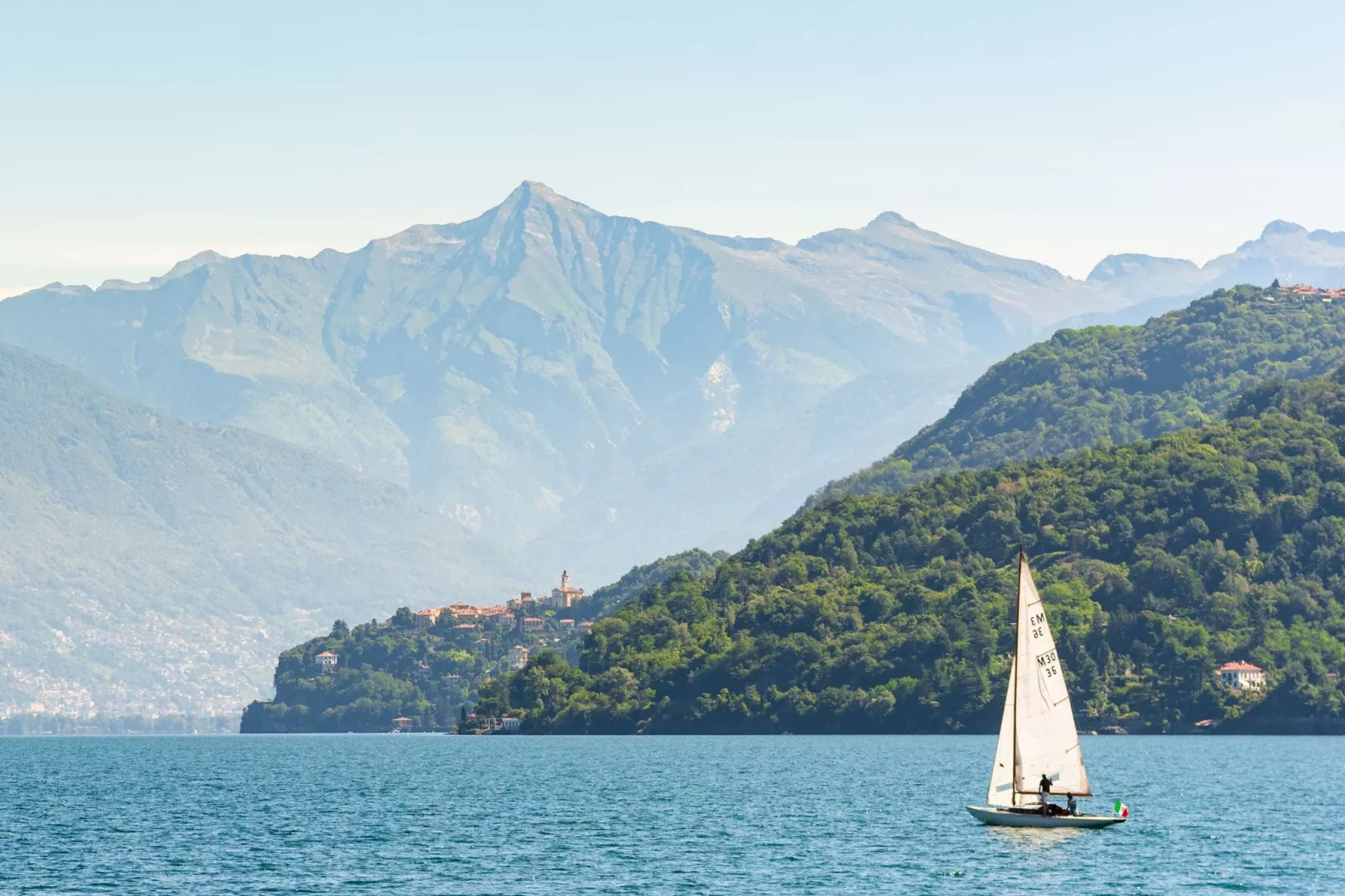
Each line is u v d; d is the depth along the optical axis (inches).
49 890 6333.7
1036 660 6973.4
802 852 7121.1
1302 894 6033.5
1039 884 6254.9
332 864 6934.1
